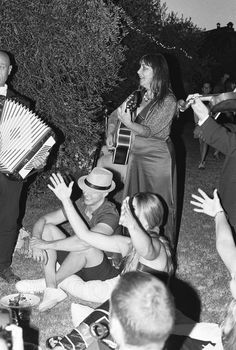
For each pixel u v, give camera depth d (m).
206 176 10.20
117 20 7.47
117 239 4.36
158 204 4.00
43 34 7.00
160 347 2.20
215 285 5.25
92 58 7.34
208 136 4.06
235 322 2.98
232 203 4.06
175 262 5.39
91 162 7.88
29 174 4.85
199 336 3.70
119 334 2.18
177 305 4.79
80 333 3.38
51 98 7.29
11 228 5.07
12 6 6.79
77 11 7.12
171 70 16.44
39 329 4.27
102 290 4.46
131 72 13.10
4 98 4.76
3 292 4.86
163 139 5.09
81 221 4.28
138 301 2.17
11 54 6.97
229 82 14.12
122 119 4.93
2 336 2.45
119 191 7.77
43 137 4.76
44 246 4.52
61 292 4.59
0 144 4.75
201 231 6.88
